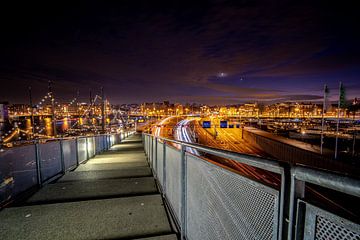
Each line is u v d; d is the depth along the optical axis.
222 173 1.24
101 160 7.38
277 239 0.74
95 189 3.60
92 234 2.13
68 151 5.36
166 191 3.16
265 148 38.34
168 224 2.35
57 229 2.21
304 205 0.64
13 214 2.52
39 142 3.85
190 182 1.92
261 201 0.85
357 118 113.12
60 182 4.18
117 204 2.83
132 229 2.24
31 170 3.54
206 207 1.51
